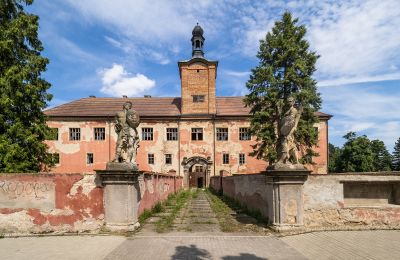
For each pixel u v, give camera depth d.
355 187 10.02
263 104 25.53
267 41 25.67
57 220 9.16
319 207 9.36
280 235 8.66
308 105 24.77
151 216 12.55
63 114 40.09
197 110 41.03
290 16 25.39
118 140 9.48
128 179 9.18
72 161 39.47
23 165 17.02
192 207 16.31
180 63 41.38
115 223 9.09
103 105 43.19
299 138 24.33
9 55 17.89
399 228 9.27
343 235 8.56
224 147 40.03
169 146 40.16
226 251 7.08
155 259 6.46
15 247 7.56
